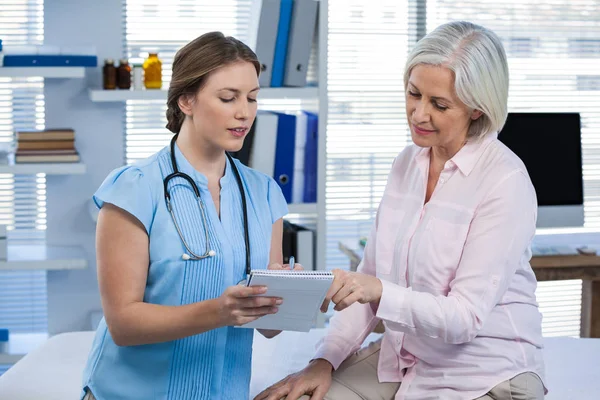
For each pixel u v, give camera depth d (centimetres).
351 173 435
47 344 277
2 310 391
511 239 203
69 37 382
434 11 435
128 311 185
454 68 202
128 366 193
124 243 188
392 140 438
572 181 374
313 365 223
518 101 445
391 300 199
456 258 208
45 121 380
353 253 362
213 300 179
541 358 214
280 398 214
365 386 221
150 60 360
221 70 187
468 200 209
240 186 203
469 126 216
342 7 428
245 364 204
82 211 386
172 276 189
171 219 190
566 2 444
